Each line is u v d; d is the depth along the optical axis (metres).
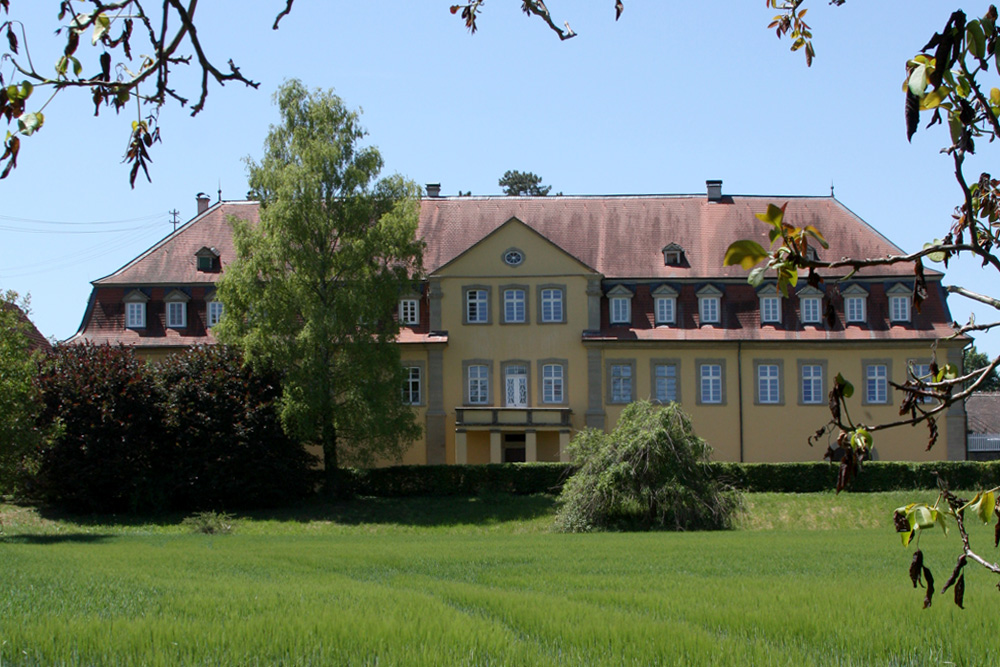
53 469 42.84
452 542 33.84
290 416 43.66
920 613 14.87
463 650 11.93
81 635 12.47
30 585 18.84
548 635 13.45
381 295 45.25
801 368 52.72
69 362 44.38
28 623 13.45
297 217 44.28
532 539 35.12
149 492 43.97
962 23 3.82
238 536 37.53
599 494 39.59
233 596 17.16
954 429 51.69
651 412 40.53
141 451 43.94
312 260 44.12
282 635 12.59
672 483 38.97
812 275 4.30
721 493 40.34
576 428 52.50
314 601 16.36
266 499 45.66
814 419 52.44
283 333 44.59
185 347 53.25
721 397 52.75
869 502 43.56
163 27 4.78
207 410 43.91
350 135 46.44
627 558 26.78
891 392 52.06
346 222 45.25
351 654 11.73
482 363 53.00
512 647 12.05
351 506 45.22
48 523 41.94
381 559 26.64
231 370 45.00
